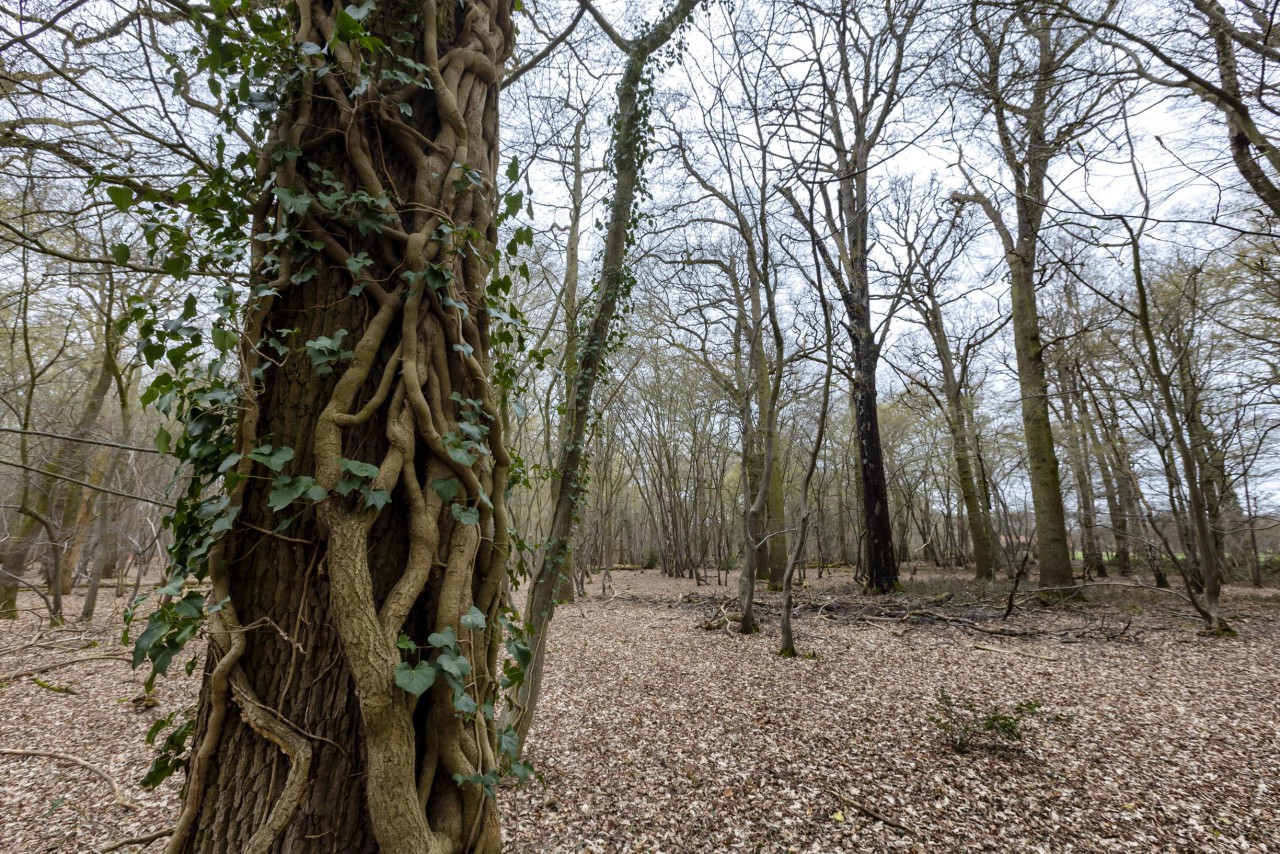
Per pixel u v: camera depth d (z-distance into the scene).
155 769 1.49
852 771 3.68
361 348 1.55
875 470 13.30
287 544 1.46
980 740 4.05
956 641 7.66
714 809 3.29
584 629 9.45
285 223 1.59
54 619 9.36
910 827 3.03
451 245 1.74
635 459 23.14
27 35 2.94
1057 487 11.20
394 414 1.54
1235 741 3.97
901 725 4.43
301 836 1.31
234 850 1.33
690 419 21.47
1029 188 10.63
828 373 6.47
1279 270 7.99
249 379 1.50
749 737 4.30
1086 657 6.57
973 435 14.70
